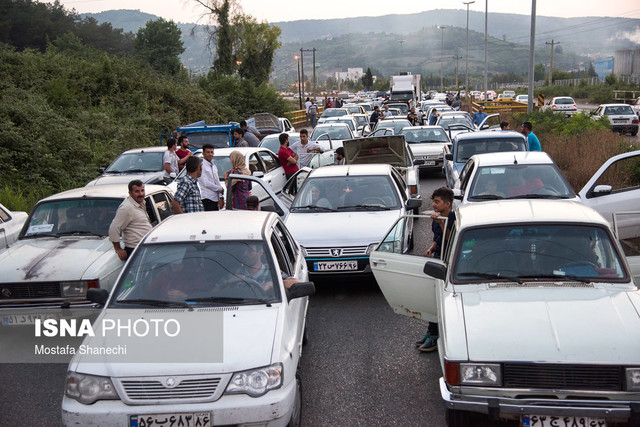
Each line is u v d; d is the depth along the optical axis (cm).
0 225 858
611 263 492
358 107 3925
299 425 466
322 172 979
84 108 2311
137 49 7706
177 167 1270
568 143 1661
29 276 633
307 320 692
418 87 5434
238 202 961
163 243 529
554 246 507
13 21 6072
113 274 669
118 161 1390
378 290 827
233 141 1709
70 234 748
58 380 570
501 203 591
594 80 7731
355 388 536
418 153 1794
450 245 557
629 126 2808
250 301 480
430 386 536
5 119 1583
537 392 399
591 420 392
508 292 473
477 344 419
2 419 497
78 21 8394
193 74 3825
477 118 2455
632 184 1157
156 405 398
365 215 870
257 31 4750
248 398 400
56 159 1583
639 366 389
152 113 2608
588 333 415
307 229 830
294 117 4362
